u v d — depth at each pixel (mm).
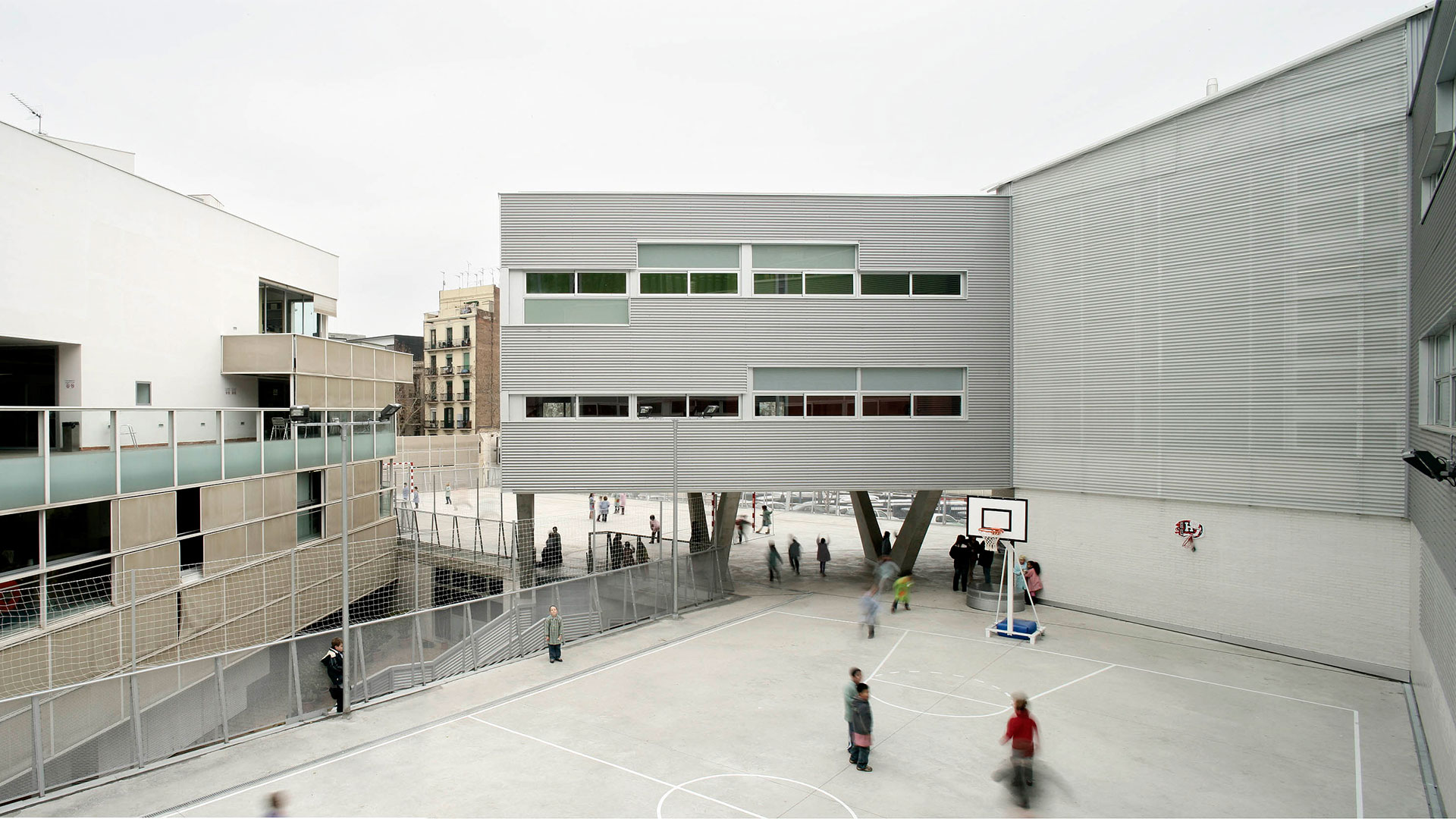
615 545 25547
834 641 18734
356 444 27906
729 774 11422
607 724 13359
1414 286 15172
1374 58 16219
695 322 22438
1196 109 19094
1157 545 19812
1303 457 17250
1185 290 19281
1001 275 23438
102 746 11219
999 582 22422
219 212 23703
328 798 10594
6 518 14328
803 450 22703
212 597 19453
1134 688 15367
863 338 22922
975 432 23266
